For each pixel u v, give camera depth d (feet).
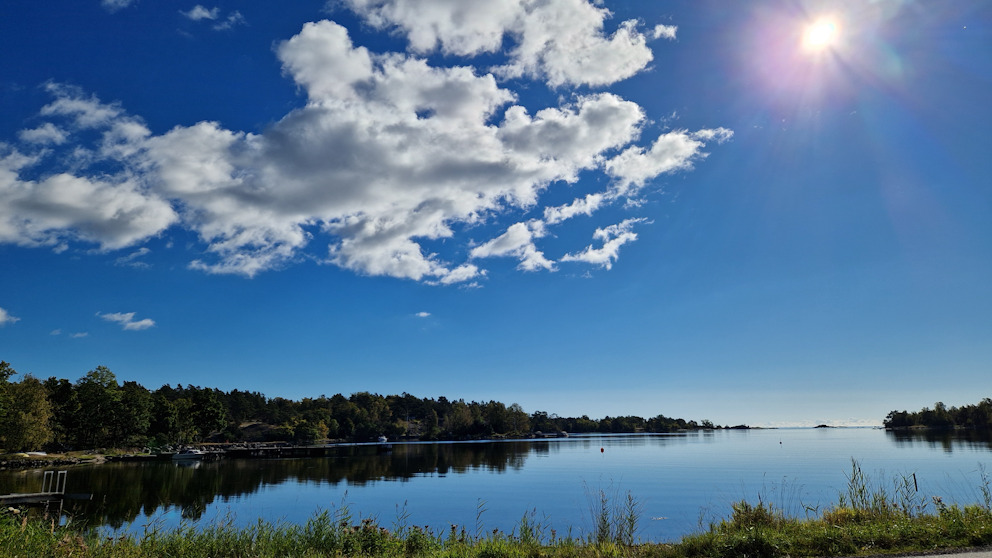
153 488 178.50
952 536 38.91
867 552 35.91
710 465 276.41
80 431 357.82
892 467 210.18
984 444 389.39
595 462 322.55
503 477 232.12
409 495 168.66
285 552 42.29
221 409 517.96
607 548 41.50
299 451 484.74
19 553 36.01
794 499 123.44
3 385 253.44
